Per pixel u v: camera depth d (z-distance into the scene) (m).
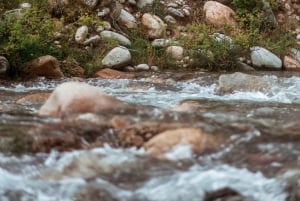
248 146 7.02
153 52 18.48
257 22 21.02
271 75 16.89
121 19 19.45
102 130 7.75
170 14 20.67
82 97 9.02
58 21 18.38
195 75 16.39
